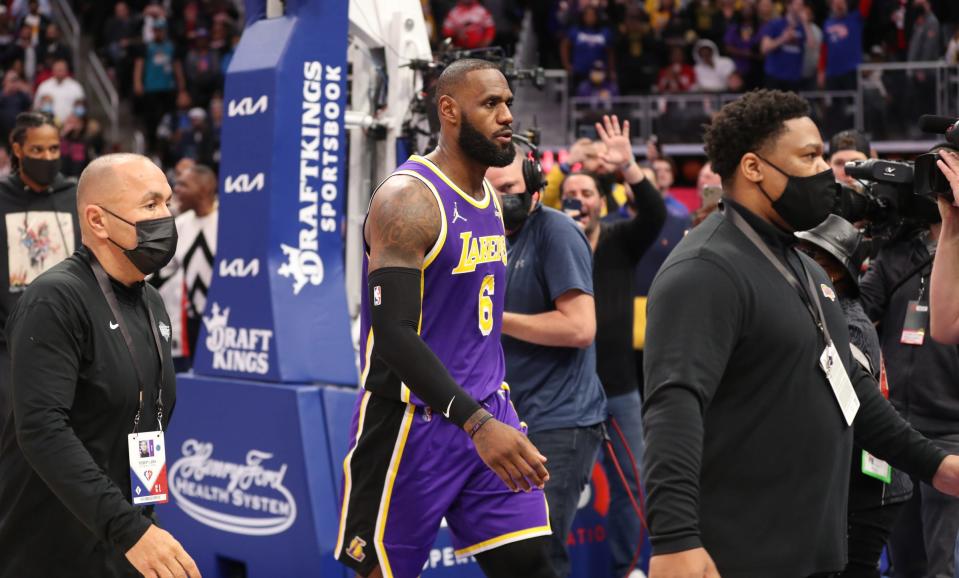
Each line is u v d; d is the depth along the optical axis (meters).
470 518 3.30
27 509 2.79
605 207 6.45
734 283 2.47
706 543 2.48
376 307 3.03
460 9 13.52
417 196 3.10
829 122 12.65
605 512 5.05
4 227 5.16
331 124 4.71
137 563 2.59
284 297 4.55
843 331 2.71
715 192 5.75
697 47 14.13
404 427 3.23
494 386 3.31
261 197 4.59
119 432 2.84
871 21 14.61
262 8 4.90
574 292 4.04
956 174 2.92
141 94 15.70
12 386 2.70
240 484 4.55
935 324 3.14
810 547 2.49
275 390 4.43
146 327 2.96
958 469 2.68
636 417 5.10
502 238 3.36
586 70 14.06
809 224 2.58
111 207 2.84
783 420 2.49
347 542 3.35
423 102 4.96
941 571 3.90
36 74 15.41
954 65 12.27
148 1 17.27
